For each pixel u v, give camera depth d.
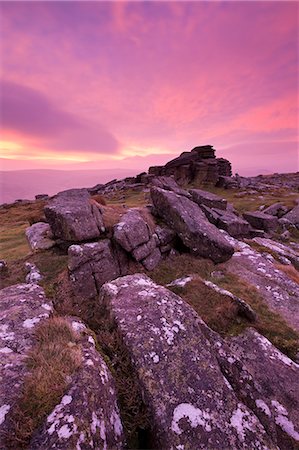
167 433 4.27
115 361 5.59
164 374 5.14
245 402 5.43
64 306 9.97
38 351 4.76
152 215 18.25
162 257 15.33
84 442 3.51
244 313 9.66
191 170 66.00
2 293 7.07
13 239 23.66
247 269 14.58
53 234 14.46
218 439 4.26
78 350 4.91
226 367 5.84
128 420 4.71
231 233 21.97
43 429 3.54
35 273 12.08
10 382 4.05
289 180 90.69
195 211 18.14
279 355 7.80
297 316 10.52
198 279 11.32
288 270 15.38
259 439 4.41
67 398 3.93
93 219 13.68
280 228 30.38
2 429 3.47
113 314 6.85
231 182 58.91
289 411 5.99
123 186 75.88
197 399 4.78
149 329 6.09
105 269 12.10
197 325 6.46
